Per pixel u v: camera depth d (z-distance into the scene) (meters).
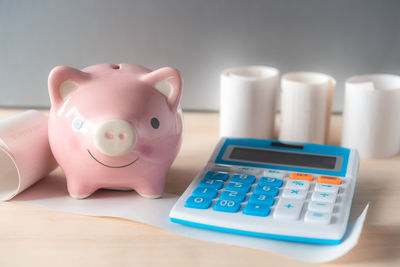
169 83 0.49
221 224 0.45
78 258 0.42
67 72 0.47
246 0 0.78
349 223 0.46
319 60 0.81
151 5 0.79
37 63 0.83
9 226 0.47
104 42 0.81
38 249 0.44
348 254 0.43
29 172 0.52
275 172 0.53
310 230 0.42
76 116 0.47
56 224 0.48
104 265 0.41
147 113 0.47
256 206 0.46
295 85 0.67
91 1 0.79
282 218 0.44
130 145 0.46
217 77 0.83
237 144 0.60
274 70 0.75
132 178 0.50
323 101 0.68
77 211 0.50
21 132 0.53
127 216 0.49
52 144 0.50
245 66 0.82
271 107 0.72
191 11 0.79
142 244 0.44
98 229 0.47
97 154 0.47
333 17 0.78
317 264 0.41
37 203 0.52
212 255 0.43
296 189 0.49
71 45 0.82
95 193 0.54
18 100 0.86
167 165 0.52
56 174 0.60
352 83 0.70
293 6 0.78
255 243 0.43
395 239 0.45
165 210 0.50
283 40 0.80
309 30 0.79
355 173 0.52
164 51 0.82
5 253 0.43
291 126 0.70
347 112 0.67
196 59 0.82
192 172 0.62
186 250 0.43
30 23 0.81
